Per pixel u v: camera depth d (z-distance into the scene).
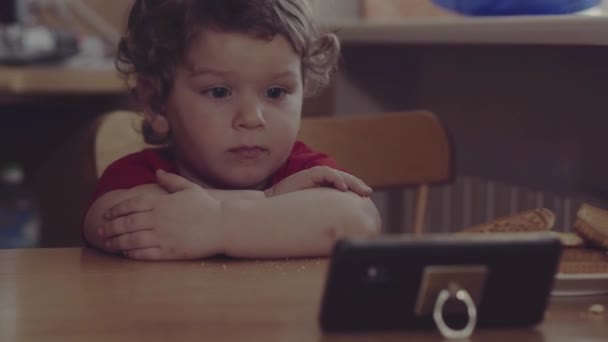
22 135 3.07
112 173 1.21
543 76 2.12
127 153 1.44
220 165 1.17
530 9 1.93
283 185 1.12
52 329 0.69
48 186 1.79
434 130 1.74
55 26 3.13
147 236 0.99
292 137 1.17
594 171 1.96
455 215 2.38
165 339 0.66
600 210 0.94
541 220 0.94
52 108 3.04
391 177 1.71
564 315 0.74
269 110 1.15
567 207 2.00
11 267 0.93
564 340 0.67
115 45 3.01
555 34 1.59
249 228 1.01
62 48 2.81
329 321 0.66
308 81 1.33
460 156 2.46
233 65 1.12
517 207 2.17
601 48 1.85
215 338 0.66
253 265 0.96
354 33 2.32
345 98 2.49
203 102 1.15
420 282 0.66
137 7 1.26
